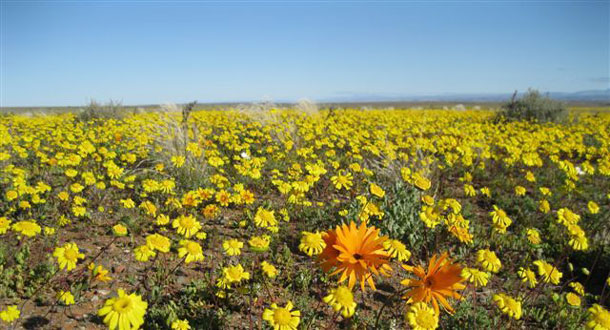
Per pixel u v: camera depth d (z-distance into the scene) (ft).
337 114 58.85
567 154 39.99
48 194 19.72
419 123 52.06
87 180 19.06
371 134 43.32
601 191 28.55
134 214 18.75
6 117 54.44
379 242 7.76
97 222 17.78
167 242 10.87
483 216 22.81
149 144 29.50
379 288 14.39
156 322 11.44
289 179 23.66
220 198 18.24
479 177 30.27
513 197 25.84
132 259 14.84
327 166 28.81
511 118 60.08
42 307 11.62
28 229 12.60
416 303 8.00
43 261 13.83
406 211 18.76
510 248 18.48
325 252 8.32
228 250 10.89
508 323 12.79
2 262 13.24
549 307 14.05
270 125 39.37
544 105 61.36
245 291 11.22
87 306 11.89
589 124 61.36
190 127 34.76
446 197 24.48
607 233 19.29
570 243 13.99
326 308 12.84
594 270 17.01
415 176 20.90
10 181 21.12
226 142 34.50
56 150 30.94
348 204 20.83
